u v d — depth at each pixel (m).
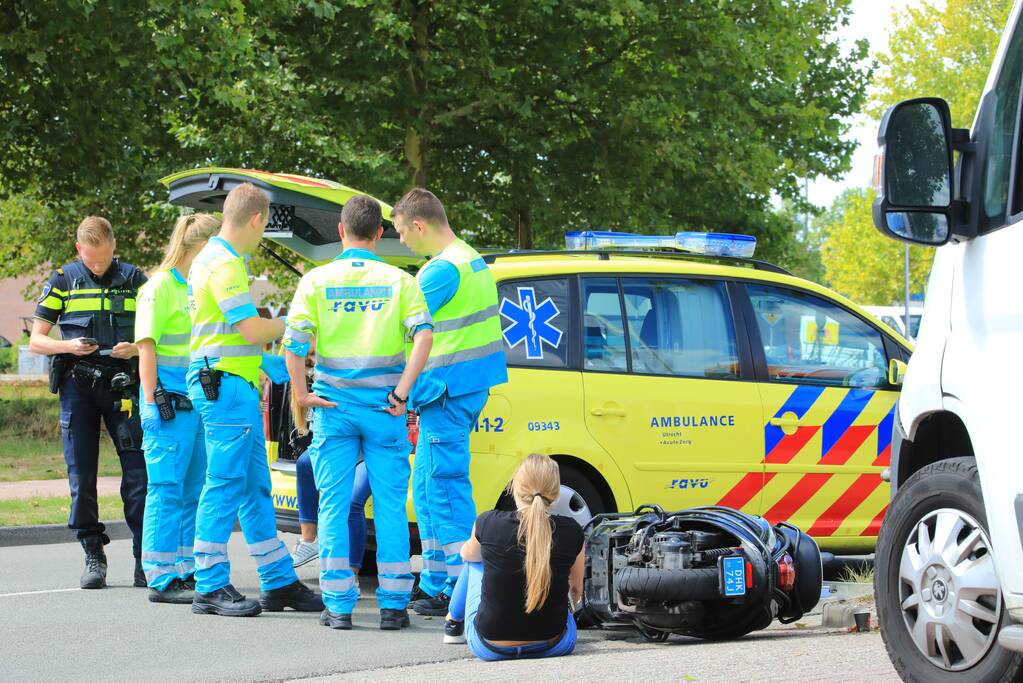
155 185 20.12
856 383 8.34
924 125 4.23
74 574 8.82
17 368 48.66
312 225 8.17
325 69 19.44
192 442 7.57
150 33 15.42
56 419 20.59
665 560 5.98
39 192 19.70
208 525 7.11
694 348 7.92
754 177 21.94
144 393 7.45
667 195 21.92
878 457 8.30
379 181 18.72
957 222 4.32
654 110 20.55
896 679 4.81
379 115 19.75
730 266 8.20
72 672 5.74
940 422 4.91
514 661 5.61
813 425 8.13
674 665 5.21
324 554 6.76
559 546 5.70
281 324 7.03
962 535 4.42
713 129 21.72
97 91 16.47
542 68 21.03
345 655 6.07
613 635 6.57
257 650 6.20
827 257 50.00
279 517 8.19
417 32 19.81
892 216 4.20
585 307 7.66
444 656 6.05
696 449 7.78
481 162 22.17
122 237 23.66
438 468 6.84
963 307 4.43
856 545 8.30
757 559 5.95
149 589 7.57
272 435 8.30
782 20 22.19
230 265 6.89
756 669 5.06
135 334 7.50
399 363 6.75
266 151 18.78
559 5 20.12
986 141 4.33
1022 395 4.04
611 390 7.59
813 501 8.12
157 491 7.51
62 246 26.05
